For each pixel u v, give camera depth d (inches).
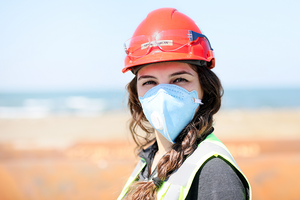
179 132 56.7
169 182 50.1
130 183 68.9
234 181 42.8
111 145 374.0
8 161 305.9
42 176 253.1
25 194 215.6
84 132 551.2
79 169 272.2
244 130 541.6
